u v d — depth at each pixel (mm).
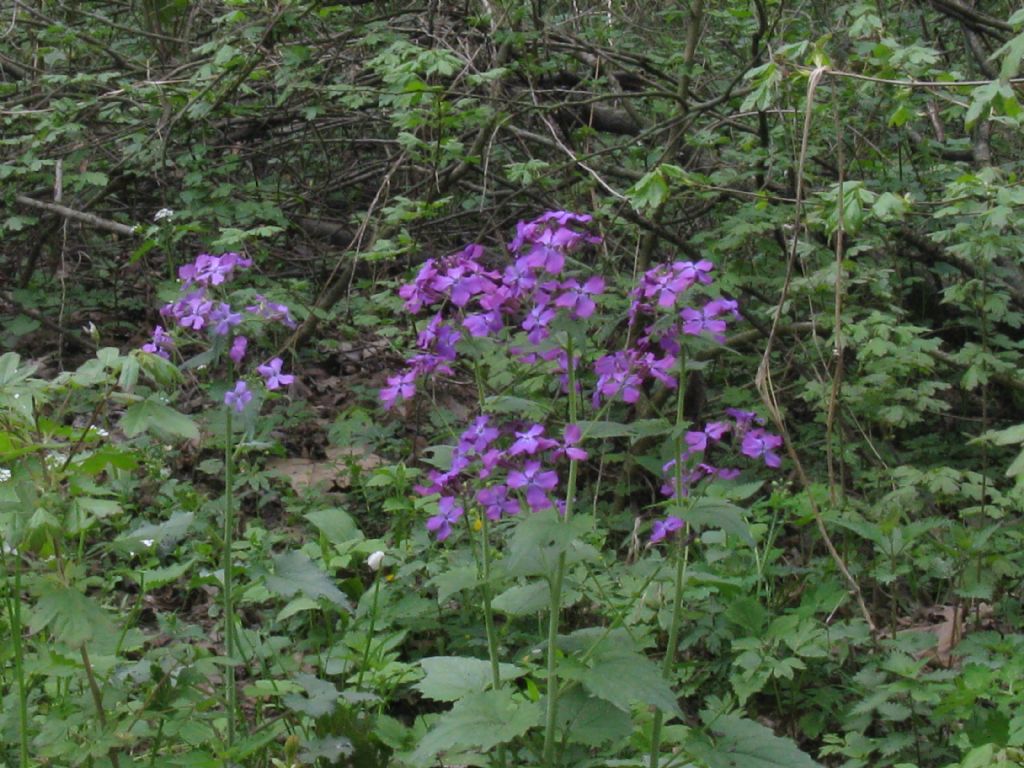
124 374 2277
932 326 6562
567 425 2354
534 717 2350
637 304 2391
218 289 2633
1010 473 2346
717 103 5828
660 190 3746
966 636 3660
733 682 3291
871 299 5746
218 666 3166
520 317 2424
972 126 3127
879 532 3736
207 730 2598
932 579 4512
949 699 2965
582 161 5984
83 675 2654
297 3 6039
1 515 2191
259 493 5098
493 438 2420
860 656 3746
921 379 5754
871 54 4836
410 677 3184
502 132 6652
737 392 5438
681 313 2367
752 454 2500
